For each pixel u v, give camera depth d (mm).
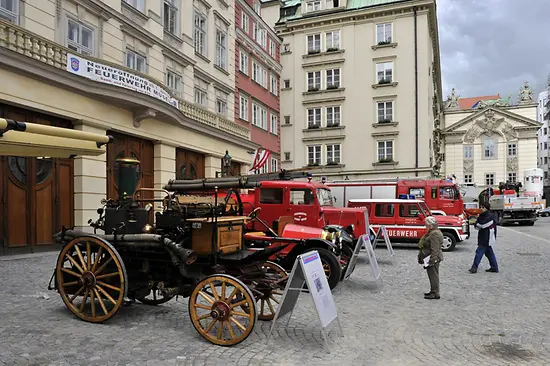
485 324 7051
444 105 73250
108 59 17375
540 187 46844
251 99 32438
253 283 7031
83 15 16172
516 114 65750
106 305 7348
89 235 7027
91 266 6996
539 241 21469
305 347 5875
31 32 13242
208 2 25547
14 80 12844
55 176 15148
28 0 13984
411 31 37250
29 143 5688
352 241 11680
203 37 25453
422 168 36656
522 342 6172
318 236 9562
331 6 39812
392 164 37281
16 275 10398
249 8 31953
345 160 38562
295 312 7637
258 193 12516
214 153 24750
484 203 12102
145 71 19641
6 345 5738
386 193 24469
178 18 22484
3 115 13047
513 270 12453
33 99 13461
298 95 40188
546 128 101438
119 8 17938
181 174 22266
